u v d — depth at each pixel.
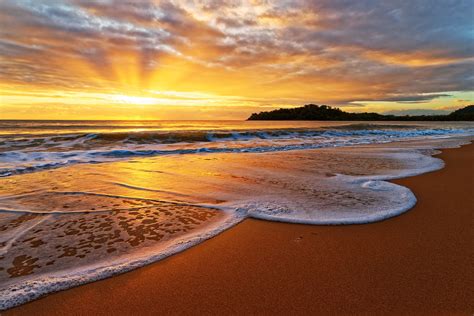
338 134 22.58
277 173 7.18
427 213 4.25
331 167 8.05
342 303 2.22
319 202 4.71
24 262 2.79
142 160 9.30
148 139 15.17
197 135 16.64
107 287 2.41
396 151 12.00
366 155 10.66
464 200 4.92
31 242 3.25
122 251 3.05
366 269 2.71
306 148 13.12
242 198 4.97
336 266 2.77
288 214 4.16
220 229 3.65
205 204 4.66
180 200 4.88
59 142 13.28
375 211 4.29
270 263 2.83
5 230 3.57
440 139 19.41
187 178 6.57
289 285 2.46
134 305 2.20
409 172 7.33
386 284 2.47
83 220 3.96
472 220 3.98
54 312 2.11
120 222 3.89
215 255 2.99
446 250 3.10
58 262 2.80
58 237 3.39
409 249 3.12
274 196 5.09
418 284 2.46
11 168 7.46
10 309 2.12
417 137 21.28
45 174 6.93
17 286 2.38
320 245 3.22
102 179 6.43
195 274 2.63
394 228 3.69
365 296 2.30
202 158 9.82
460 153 11.69
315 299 2.27
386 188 5.64
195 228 3.69
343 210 4.33
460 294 2.33
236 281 2.52
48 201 4.77
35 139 13.14
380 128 33.19
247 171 7.44
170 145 13.70
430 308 2.16
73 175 6.85
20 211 4.26
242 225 3.78
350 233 3.54
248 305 2.20
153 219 4.01
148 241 3.30
